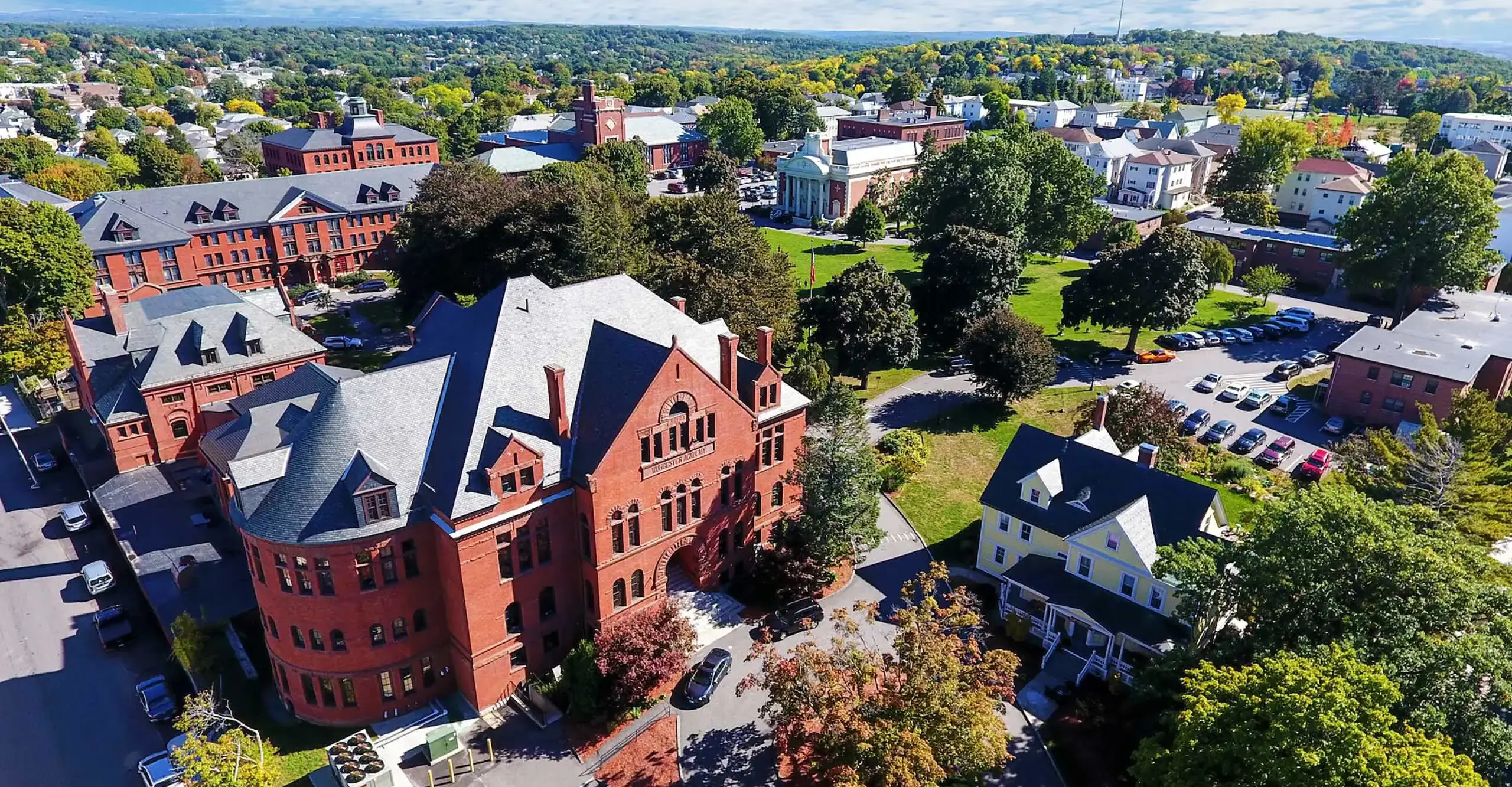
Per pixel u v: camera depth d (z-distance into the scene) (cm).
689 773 4634
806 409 6309
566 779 4594
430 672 5044
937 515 7138
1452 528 4691
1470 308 10450
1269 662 3597
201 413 6391
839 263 14688
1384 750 3172
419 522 4634
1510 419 6900
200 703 4347
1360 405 8856
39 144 19512
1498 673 3666
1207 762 3522
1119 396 7738
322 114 17400
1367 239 11075
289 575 4509
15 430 8344
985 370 8831
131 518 6456
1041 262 15038
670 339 5984
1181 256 9912
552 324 5362
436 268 10031
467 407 4847
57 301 9938
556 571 5125
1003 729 4112
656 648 4897
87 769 4694
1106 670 5272
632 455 4997
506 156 18212
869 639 5606
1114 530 5294
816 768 4269
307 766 4666
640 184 17750
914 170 18138
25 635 5656
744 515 5988
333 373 6294
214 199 12019
